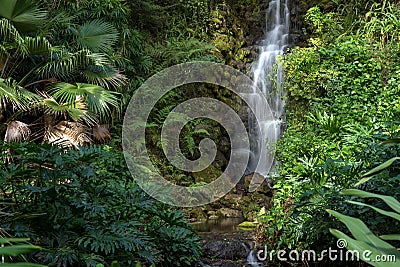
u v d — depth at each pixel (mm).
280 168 6062
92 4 6668
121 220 3184
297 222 3836
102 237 2725
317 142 5824
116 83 6125
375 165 3303
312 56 6914
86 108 5719
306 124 6508
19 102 5098
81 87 5422
